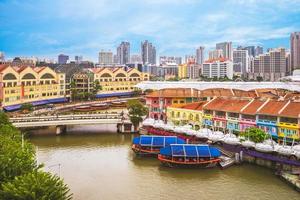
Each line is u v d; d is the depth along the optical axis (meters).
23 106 160.88
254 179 79.69
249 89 146.50
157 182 77.75
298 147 84.00
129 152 103.50
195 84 147.00
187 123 127.81
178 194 71.06
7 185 46.00
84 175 82.06
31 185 45.94
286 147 86.00
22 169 54.22
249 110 107.19
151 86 147.25
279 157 85.31
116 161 93.81
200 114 123.06
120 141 118.56
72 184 76.06
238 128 110.44
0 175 51.16
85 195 70.12
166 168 87.62
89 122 130.12
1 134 78.56
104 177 80.75
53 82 196.62
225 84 148.00
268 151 87.31
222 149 98.75
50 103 190.38
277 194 71.00
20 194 44.38
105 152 103.38
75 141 117.88
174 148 88.06
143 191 72.50
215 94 147.00
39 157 96.88
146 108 139.50
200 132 106.62
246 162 91.94
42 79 189.38
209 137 102.62
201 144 95.06
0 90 156.25
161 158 88.81
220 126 116.25
